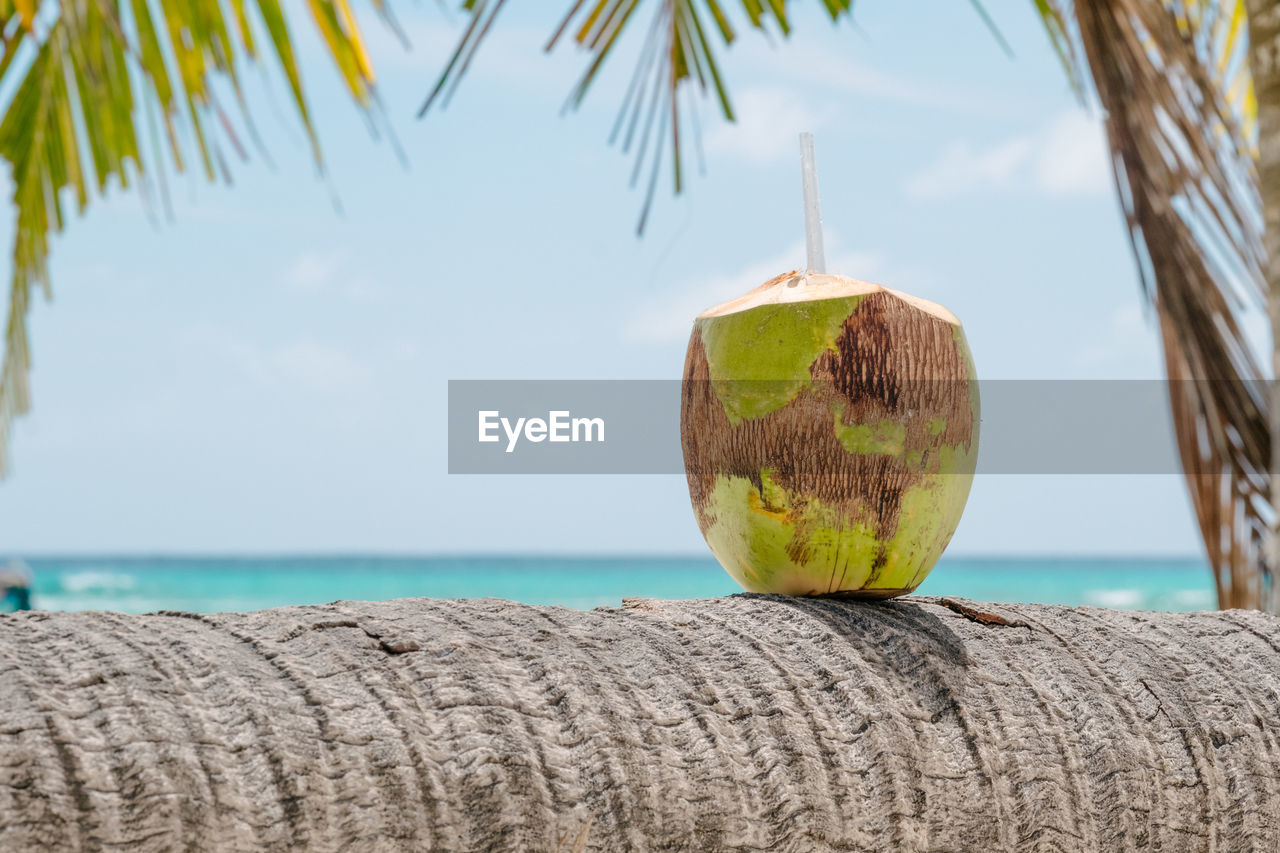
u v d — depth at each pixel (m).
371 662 1.16
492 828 1.12
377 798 1.11
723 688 1.21
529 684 1.17
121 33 2.25
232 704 1.11
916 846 1.20
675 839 1.15
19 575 11.70
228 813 1.08
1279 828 1.30
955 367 1.33
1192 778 1.28
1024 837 1.23
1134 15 2.56
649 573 36.19
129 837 1.07
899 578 1.33
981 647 1.29
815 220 1.37
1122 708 1.29
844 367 1.30
